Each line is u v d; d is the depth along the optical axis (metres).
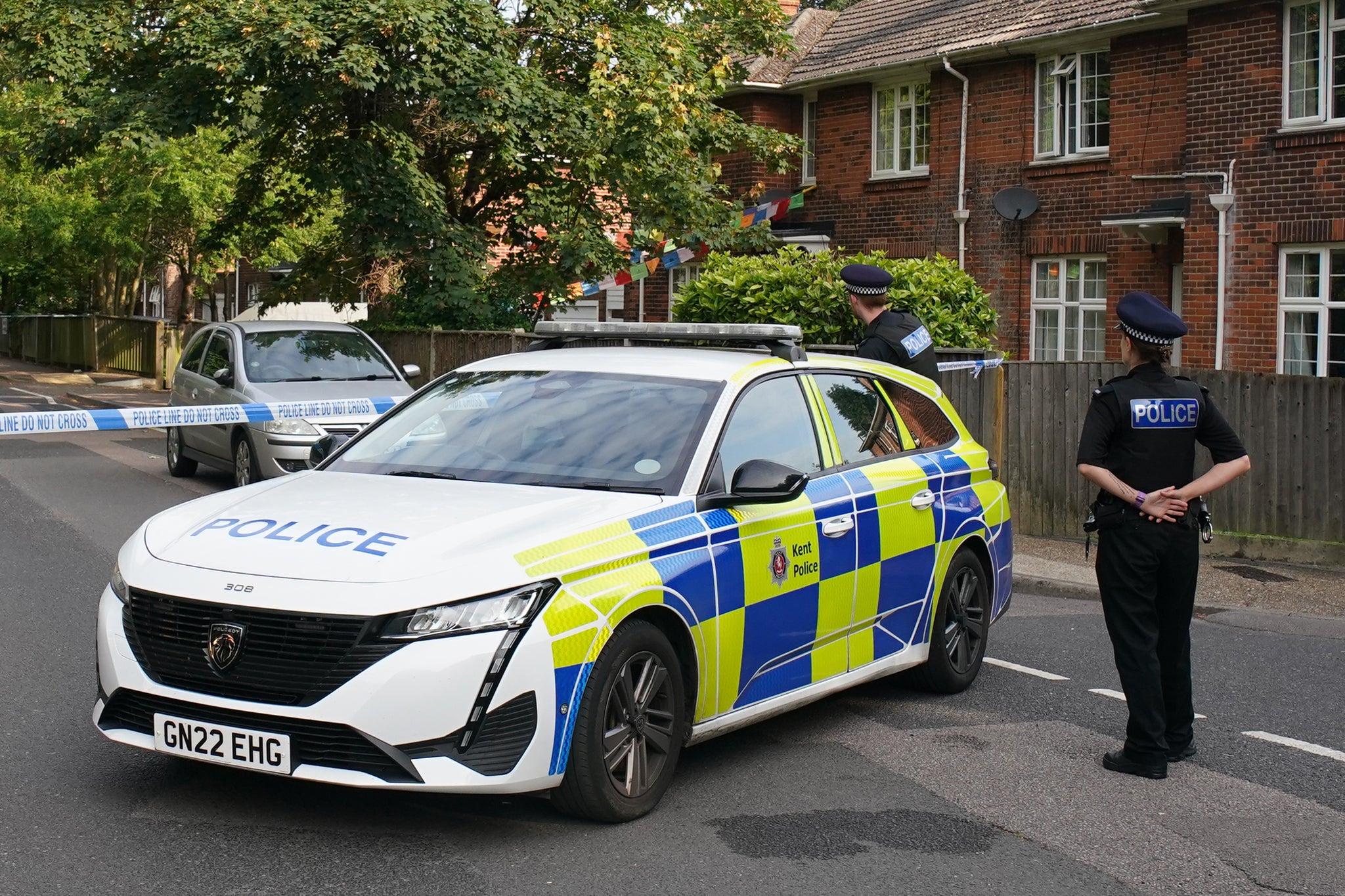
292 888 4.03
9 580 8.55
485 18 16.80
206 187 27.67
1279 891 4.39
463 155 20.17
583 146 17.70
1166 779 5.57
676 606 4.79
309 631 4.18
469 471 5.34
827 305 12.16
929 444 6.86
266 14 15.56
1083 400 12.28
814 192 23.53
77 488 13.10
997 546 7.10
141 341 32.47
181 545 4.62
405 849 4.36
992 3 21.70
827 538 5.68
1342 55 15.86
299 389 12.50
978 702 6.72
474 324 18.28
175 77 16.86
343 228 18.28
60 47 16.97
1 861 4.16
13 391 28.42
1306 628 8.98
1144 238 18.14
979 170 20.69
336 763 4.16
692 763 5.53
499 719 4.21
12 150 29.62
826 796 5.14
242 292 47.34
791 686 5.53
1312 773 5.73
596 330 6.55
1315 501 11.36
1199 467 11.80
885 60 21.80
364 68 15.44
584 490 5.08
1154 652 5.62
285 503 4.93
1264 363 16.67
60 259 37.62
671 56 18.59
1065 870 4.50
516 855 4.36
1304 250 16.30
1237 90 16.75
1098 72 19.20
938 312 12.47
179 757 4.46
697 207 18.91
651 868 4.30
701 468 5.16
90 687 6.16
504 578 4.30
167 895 3.95
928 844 4.68
